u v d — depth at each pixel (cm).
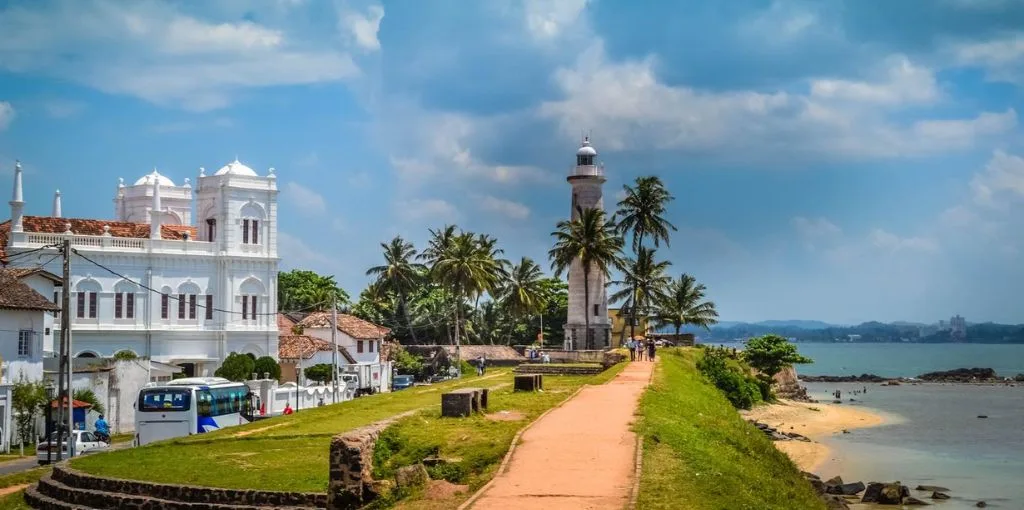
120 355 7838
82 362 7600
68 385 5588
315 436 4444
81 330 9325
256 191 10462
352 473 2834
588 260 11150
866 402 14200
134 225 10450
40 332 6744
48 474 4028
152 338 9744
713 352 12100
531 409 4425
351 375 10494
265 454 4025
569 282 11756
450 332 14662
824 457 7988
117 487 3497
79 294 9412
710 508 2436
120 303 9638
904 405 13550
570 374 8638
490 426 3800
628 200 11919
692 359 10819
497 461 3062
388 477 3081
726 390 10900
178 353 9938
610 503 2431
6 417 6169
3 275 6675
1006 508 5750
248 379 9188
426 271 14838
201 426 5597
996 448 8588
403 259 14500
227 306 10206
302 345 10688
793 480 4206
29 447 6353
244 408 6344
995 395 15800
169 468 3741
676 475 2773
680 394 5591
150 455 4078
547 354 10075
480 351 13162
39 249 8506
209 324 10162
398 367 12419
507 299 14162
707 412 5272
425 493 2752
